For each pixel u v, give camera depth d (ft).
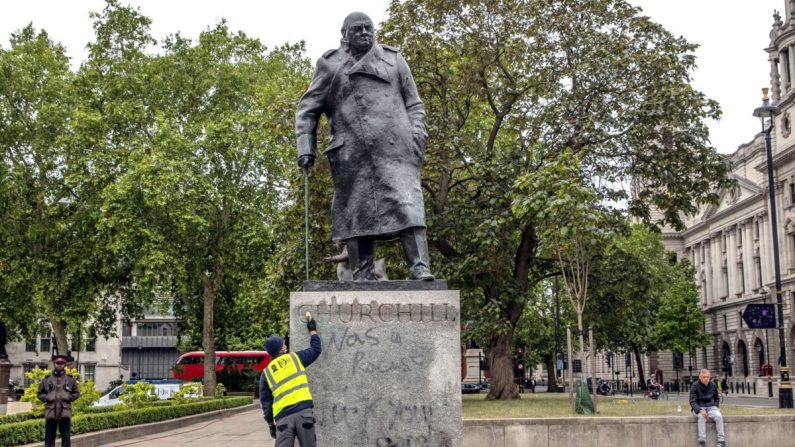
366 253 27.32
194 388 91.76
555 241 60.59
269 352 25.49
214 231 120.57
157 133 116.37
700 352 277.64
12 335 139.03
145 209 115.65
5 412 83.92
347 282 25.91
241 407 103.71
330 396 25.12
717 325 268.00
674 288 200.03
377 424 24.97
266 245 119.24
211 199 115.34
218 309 141.38
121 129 123.75
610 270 84.48
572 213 57.72
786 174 210.18
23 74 123.44
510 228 75.77
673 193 81.61
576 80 79.61
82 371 229.45
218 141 115.55
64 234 127.85
